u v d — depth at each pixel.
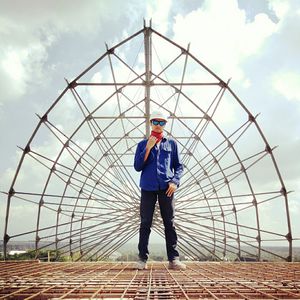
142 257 7.23
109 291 4.29
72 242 19.39
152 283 4.89
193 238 18.52
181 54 14.28
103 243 19.84
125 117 17.05
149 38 14.43
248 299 3.66
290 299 3.81
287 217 14.61
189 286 4.58
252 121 14.69
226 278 5.48
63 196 17.69
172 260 7.23
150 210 7.46
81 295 4.15
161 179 7.39
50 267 7.72
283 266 8.09
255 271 6.79
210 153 18.42
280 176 14.76
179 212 19.55
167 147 7.68
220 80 14.36
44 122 14.54
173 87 15.93
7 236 14.47
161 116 7.23
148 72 14.84
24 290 4.34
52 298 4.09
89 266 8.18
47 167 16.28
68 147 16.70
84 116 16.33
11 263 8.76
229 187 18.67
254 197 17.12
